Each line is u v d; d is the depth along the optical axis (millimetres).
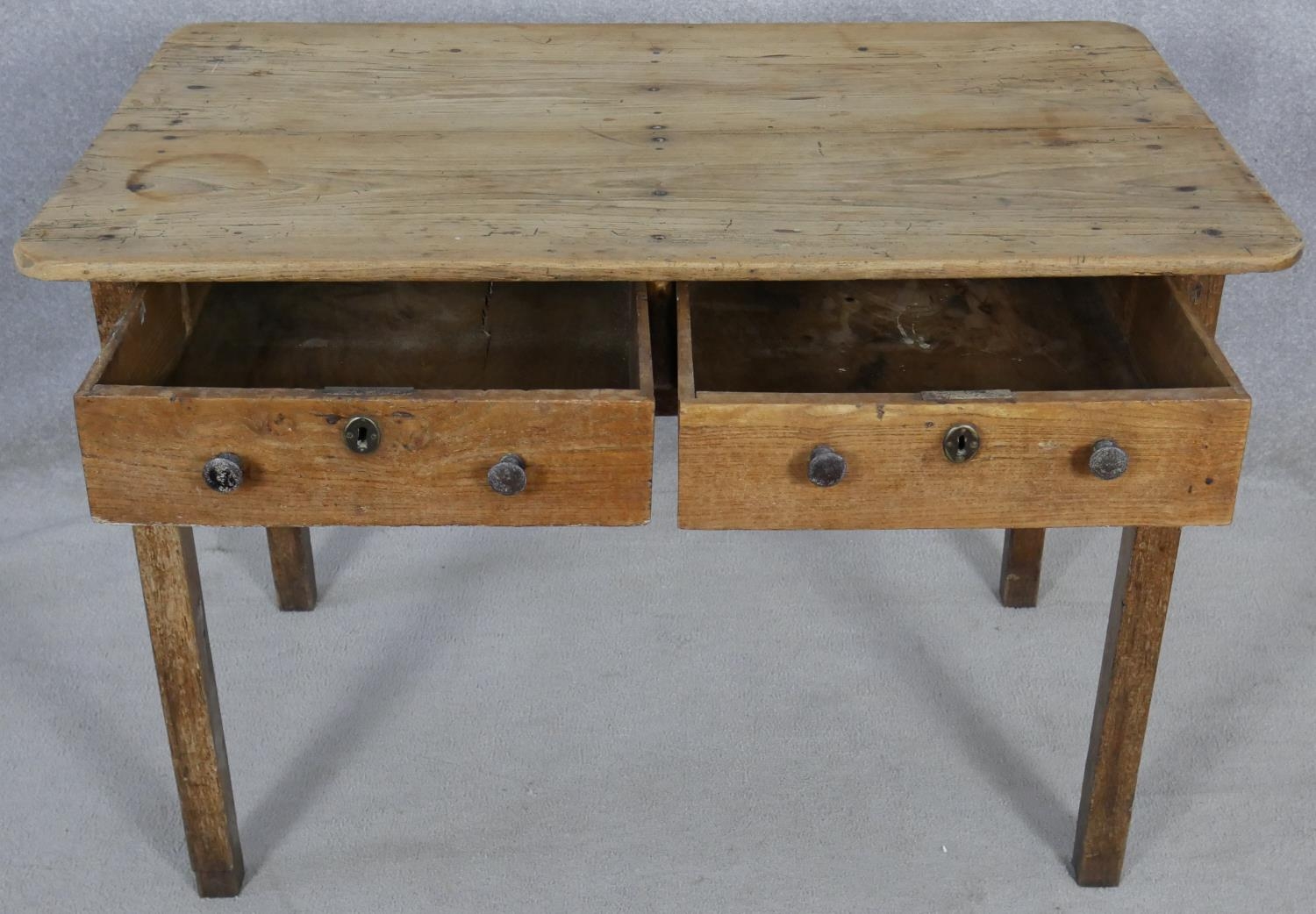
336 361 1587
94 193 1438
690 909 1663
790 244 1365
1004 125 1600
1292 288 2170
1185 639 2029
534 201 1437
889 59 1756
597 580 2119
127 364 1415
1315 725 1901
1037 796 1804
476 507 1372
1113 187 1478
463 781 1815
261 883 1690
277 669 1967
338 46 1764
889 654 2000
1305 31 1990
